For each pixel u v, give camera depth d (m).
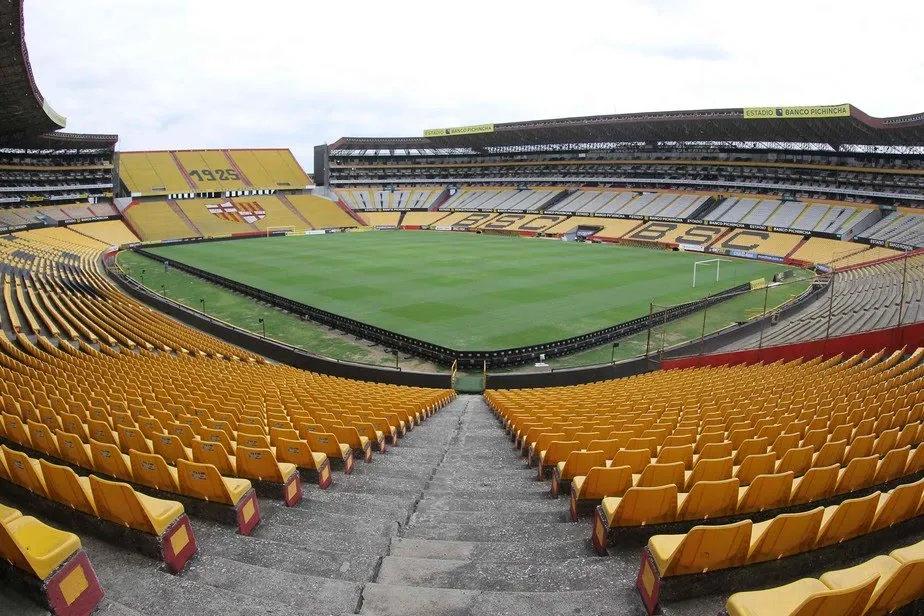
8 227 61.72
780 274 49.50
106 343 25.62
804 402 12.69
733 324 34.66
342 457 10.28
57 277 43.94
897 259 50.16
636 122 73.69
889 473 7.68
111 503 5.75
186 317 37.88
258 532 7.16
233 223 87.19
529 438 11.62
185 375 17.98
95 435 9.91
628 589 5.34
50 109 51.03
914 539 6.11
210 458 8.55
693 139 81.56
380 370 26.38
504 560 6.30
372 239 78.56
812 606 3.72
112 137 81.62
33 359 18.42
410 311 37.03
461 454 12.34
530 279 47.53
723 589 5.11
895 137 60.22
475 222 93.00
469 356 27.94
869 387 13.88
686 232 72.75
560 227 83.38
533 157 103.38
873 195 66.50
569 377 26.00
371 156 111.38
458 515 7.90
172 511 5.78
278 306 40.78
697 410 12.68
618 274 50.34
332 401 14.97
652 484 7.41
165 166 94.50
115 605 4.86
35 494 6.72
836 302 37.91
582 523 7.43
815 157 73.12
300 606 5.18
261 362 27.19
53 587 4.47
